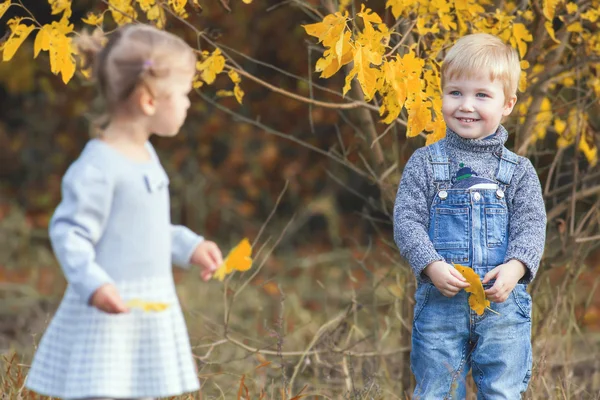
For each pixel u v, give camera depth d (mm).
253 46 16891
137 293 4203
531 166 5258
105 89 4254
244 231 17078
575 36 6734
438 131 5285
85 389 4000
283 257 15594
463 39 5211
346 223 17141
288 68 17078
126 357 4113
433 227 5117
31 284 13172
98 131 4344
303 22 6848
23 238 15266
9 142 18469
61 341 4137
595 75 7023
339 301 11883
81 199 4055
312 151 17828
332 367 7004
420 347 5180
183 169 17656
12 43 5348
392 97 5246
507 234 5102
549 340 6973
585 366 8438
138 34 4254
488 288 5020
